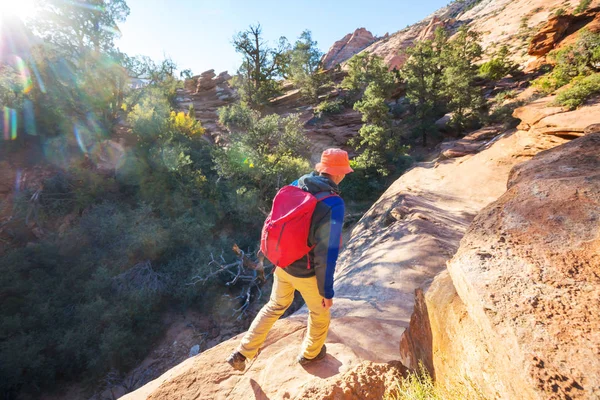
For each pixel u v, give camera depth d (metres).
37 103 28.78
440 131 33.06
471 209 9.99
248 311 18.94
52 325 17.28
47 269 20.55
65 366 16.00
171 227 22.56
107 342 16.00
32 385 15.53
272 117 30.48
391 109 40.97
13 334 16.70
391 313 4.00
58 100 29.95
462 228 7.82
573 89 13.33
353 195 27.44
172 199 25.28
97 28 32.47
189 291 19.25
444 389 1.26
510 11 70.69
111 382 15.73
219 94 55.34
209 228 24.02
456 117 30.41
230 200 24.81
